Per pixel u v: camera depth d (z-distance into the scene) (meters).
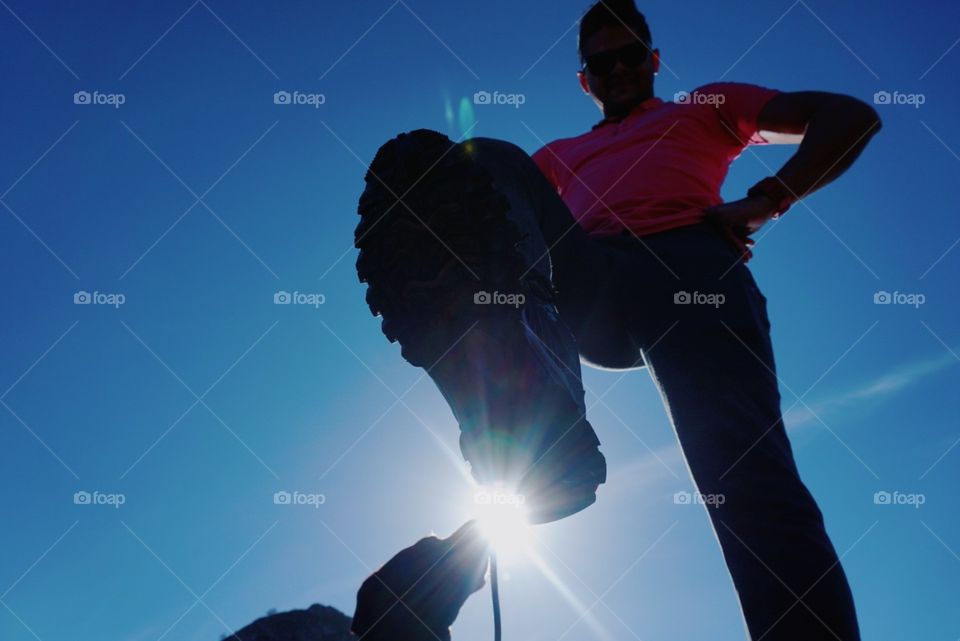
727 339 1.81
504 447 1.29
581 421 1.31
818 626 1.43
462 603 1.18
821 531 1.54
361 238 1.31
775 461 1.62
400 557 1.17
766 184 2.13
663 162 2.28
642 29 2.81
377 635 1.14
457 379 1.30
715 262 1.94
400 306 1.29
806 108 2.31
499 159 1.71
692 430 1.71
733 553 1.54
